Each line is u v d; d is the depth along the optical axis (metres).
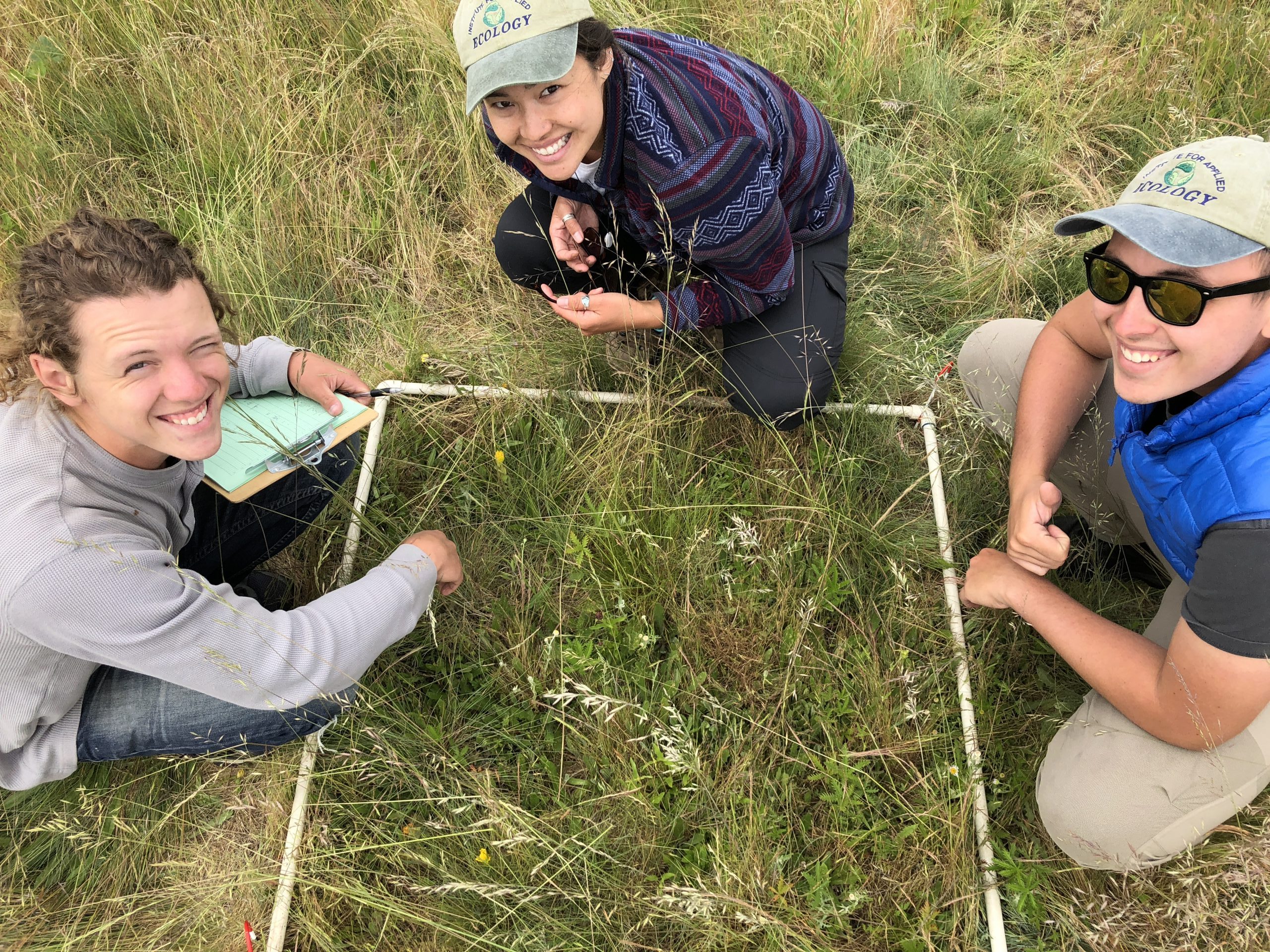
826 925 1.89
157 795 2.12
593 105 1.89
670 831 2.00
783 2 3.63
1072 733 1.89
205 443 1.58
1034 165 3.24
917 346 2.81
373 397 2.58
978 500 2.48
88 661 1.69
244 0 3.59
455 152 3.32
